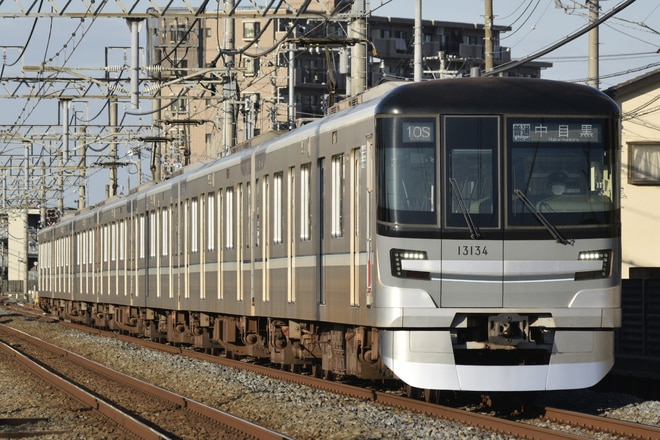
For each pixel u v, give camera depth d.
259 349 54.38
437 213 34.34
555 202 34.53
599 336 34.78
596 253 34.56
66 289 116.00
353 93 60.31
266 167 48.72
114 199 93.88
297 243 44.25
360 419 34.28
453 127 34.56
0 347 77.69
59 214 174.50
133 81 61.22
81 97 93.88
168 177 74.62
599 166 34.88
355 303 37.47
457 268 34.12
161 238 71.38
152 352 70.00
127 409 40.81
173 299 67.62
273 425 34.88
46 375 53.53
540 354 35.09
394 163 34.59
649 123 73.62
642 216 74.06
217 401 42.22
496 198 34.41
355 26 60.56
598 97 35.22
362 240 36.56
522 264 34.19
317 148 41.72
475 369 33.97
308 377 46.06
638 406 37.12
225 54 79.06
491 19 70.19
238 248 53.25
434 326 34.00
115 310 91.06
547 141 34.72
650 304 44.72
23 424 37.56
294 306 44.69
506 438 30.19
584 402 39.22
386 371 38.91
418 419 33.94
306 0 61.12
